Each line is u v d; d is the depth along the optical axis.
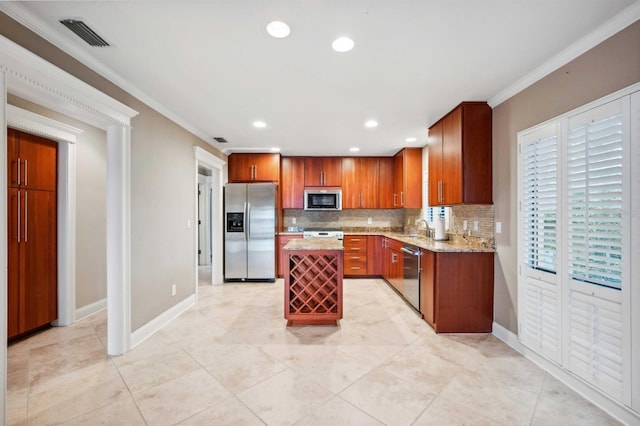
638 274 1.57
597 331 1.79
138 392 1.92
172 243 3.27
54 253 3.09
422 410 1.75
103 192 3.62
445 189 3.20
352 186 5.48
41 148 2.96
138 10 1.55
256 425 1.62
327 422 1.65
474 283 2.86
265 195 4.97
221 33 1.76
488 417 1.69
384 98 2.76
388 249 4.73
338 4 1.51
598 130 1.76
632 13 1.56
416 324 3.11
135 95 2.59
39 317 2.92
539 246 2.24
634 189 1.58
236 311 3.53
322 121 3.46
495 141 2.79
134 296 2.60
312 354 2.44
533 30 1.74
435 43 1.87
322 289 3.10
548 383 2.02
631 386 1.60
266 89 2.56
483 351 2.49
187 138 3.63
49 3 1.51
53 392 1.92
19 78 1.59
